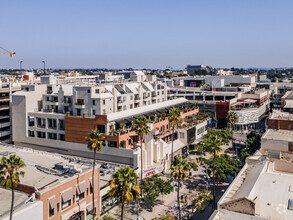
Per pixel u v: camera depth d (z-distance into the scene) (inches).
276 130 2979.8
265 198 1659.7
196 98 7436.0
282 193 1686.8
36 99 4461.1
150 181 3041.3
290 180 1836.9
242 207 1483.8
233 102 6363.2
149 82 5615.2
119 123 3902.6
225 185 3361.2
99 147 2576.3
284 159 2235.5
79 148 3897.6
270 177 1876.2
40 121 4293.8
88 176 2502.5
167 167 3907.5
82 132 3870.6
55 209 2169.0
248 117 6013.8
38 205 1998.0
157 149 3809.1
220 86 7864.2
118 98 4429.1
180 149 4466.0
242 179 1936.5
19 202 1988.2
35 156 2952.8
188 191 3201.3
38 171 2495.1
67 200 2256.4
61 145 4037.9
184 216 2647.6
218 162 3272.6
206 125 5462.6
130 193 1884.8
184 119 5009.8
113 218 2459.4
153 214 2704.2
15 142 4463.6
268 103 7485.2
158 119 4488.2
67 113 3971.5
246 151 3907.5
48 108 4441.4
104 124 3715.6
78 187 2383.1
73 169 2465.6
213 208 2790.4
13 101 4392.2
